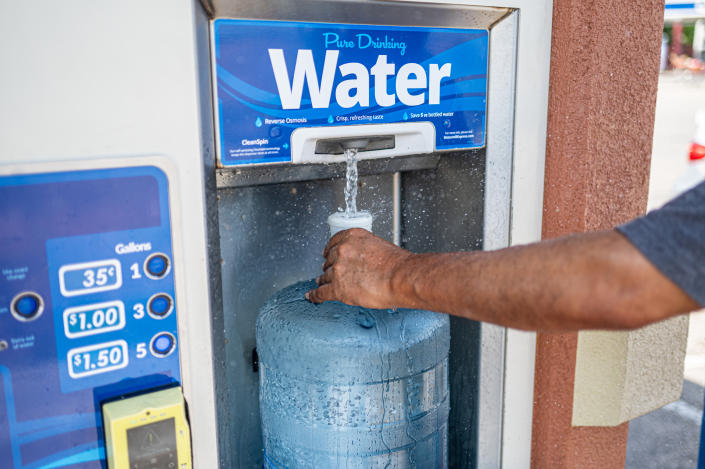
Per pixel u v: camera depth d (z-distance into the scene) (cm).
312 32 81
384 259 80
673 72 1519
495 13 94
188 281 77
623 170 110
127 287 73
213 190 79
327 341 95
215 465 83
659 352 125
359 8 83
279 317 100
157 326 75
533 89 101
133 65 70
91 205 70
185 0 71
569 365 112
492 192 102
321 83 83
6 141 65
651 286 58
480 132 98
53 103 67
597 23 100
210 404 81
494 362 109
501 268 66
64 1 66
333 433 99
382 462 101
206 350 79
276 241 107
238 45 77
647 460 230
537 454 117
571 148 103
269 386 103
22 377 69
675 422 254
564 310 62
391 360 98
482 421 110
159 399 73
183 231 75
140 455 71
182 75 73
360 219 91
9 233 66
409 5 85
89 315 71
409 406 102
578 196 106
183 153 74
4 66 64
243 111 79
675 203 59
